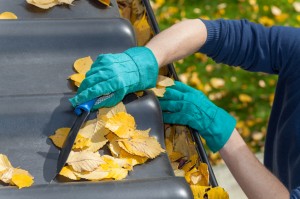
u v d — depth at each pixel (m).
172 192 1.40
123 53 1.75
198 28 1.93
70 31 1.85
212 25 1.96
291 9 5.21
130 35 1.89
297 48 1.94
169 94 1.91
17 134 1.57
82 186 1.38
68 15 2.00
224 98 4.41
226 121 1.91
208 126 1.89
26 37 1.80
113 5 2.08
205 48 1.99
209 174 1.73
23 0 2.00
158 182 1.42
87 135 1.62
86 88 1.66
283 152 2.03
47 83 1.75
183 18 4.91
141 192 1.39
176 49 1.87
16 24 1.81
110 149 1.60
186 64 4.57
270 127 2.21
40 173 1.51
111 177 1.53
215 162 3.97
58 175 1.51
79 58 1.82
